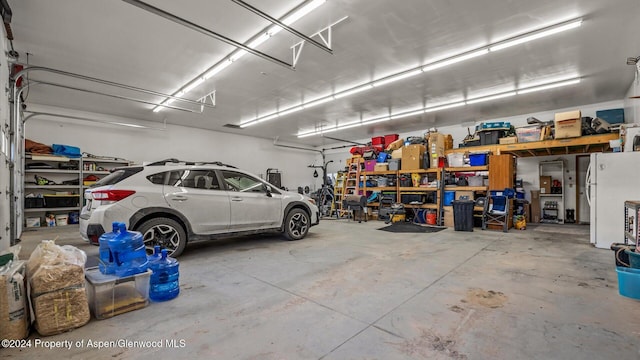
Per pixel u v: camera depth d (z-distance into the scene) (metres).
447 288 2.75
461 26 4.27
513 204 7.21
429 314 2.19
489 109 8.59
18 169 5.38
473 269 3.40
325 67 5.72
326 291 2.68
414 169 8.19
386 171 8.76
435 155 8.02
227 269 3.39
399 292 2.65
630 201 3.79
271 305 2.37
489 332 1.91
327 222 8.34
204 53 5.10
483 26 4.27
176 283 2.57
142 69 5.73
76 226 7.73
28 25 4.18
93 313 2.17
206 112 9.02
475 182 7.30
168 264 2.55
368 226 7.39
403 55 5.20
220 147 11.92
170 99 7.67
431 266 3.53
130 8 3.85
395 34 4.50
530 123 7.41
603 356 1.63
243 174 4.61
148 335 1.89
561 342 1.78
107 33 4.44
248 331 1.94
